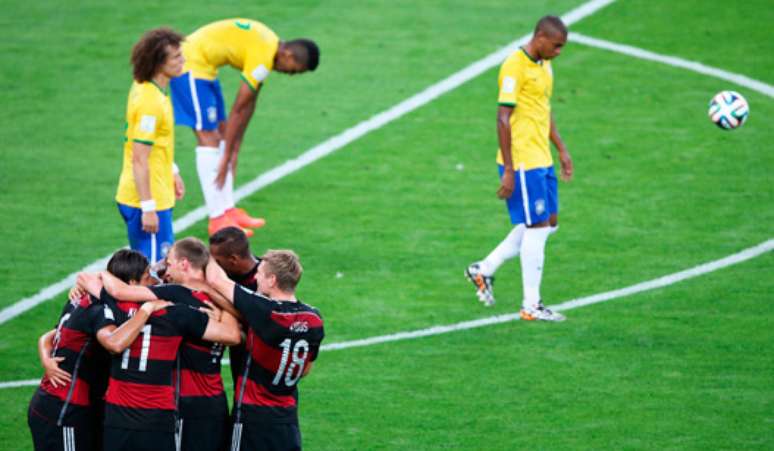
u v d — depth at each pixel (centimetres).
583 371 3238
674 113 5466
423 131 5369
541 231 3578
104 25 6556
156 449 2348
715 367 3238
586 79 5853
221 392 2445
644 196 4662
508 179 3525
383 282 3938
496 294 3875
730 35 6319
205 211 4588
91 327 2392
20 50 6234
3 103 5616
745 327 3512
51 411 2438
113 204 4631
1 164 4975
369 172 4953
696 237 4272
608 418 2934
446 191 4762
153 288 2392
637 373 3212
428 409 3009
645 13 6638
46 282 3925
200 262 2395
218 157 4275
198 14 6662
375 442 2817
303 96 5778
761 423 2881
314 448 2784
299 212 4556
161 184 3456
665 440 2798
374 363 3316
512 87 3484
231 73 6006
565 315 3666
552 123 3784
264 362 2392
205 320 2364
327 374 3241
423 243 4278
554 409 2998
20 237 4297
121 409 2347
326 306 3731
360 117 5531
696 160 4984
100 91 5781
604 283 3916
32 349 3431
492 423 2920
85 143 5216
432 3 6875
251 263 2556
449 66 6062
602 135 5253
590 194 4694
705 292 3800
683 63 6003
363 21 6606
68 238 4306
